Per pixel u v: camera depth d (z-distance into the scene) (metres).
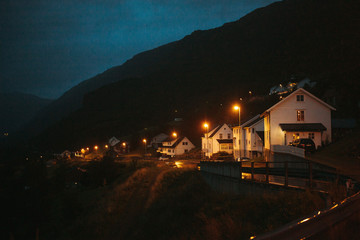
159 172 43.09
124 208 28.27
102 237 22.61
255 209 12.47
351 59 129.25
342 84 64.25
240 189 18.03
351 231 6.81
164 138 104.88
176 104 192.62
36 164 40.38
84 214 30.53
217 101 150.38
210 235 11.35
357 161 24.08
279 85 109.69
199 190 24.83
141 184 36.22
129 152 109.06
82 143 160.88
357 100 55.09
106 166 52.97
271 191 14.58
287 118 38.62
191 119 128.12
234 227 10.84
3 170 37.06
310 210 10.25
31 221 30.64
